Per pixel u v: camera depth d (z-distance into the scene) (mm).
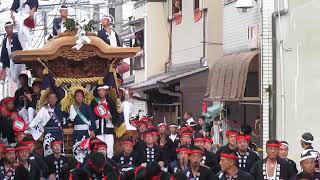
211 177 11711
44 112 15445
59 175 13609
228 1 24531
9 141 15977
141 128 16844
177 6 33219
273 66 19984
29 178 12102
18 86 18859
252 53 21328
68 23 16547
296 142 18781
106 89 16172
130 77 41656
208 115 24703
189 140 14461
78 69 16531
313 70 18078
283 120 19516
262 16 20141
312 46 18125
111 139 16062
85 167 10555
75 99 15820
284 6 19328
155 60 36281
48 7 36281
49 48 16094
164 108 33688
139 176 10211
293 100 19031
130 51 16625
